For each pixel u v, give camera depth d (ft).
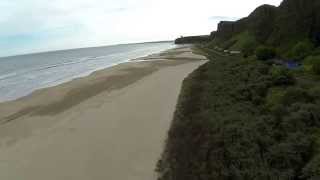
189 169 53.83
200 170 52.06
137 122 84.84
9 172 61.72
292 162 46.14
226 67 131.54
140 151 66.44
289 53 134.51
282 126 57.36
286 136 53.52
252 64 117.19
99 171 59.62
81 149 70.08
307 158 46.73
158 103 102.47
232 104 77.66
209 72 137.80
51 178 58.39
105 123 86.12
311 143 48.49
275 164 46.88
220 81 106.01
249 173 45.27
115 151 67.62
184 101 97.76
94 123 86.79
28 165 64.13
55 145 73.41
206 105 82.43
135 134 76.33
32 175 59.98
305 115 57.26
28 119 96.68
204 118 72.59
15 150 72.33
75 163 63.62
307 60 113.29
